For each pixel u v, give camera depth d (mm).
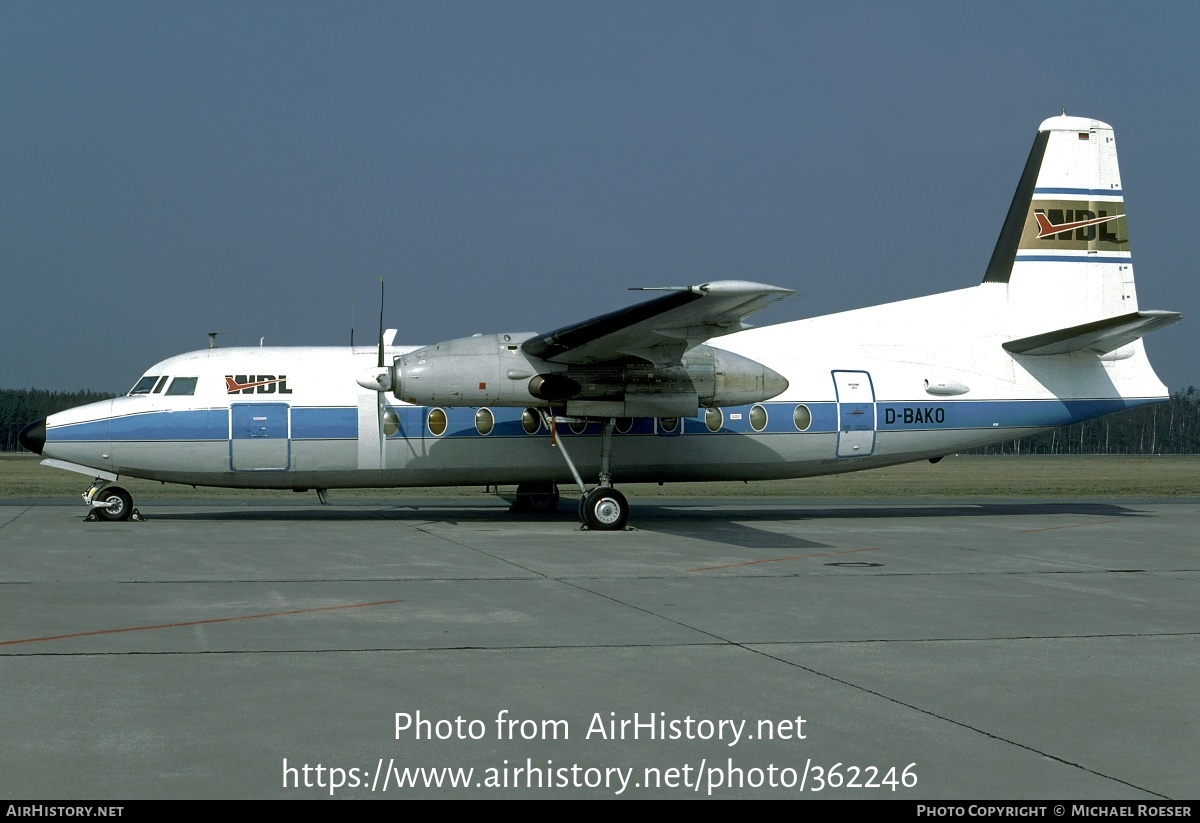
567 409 18797
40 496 29375
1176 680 8195
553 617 10531
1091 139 22609
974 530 19766
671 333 17312
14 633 9562
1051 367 22125
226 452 19344
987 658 8906
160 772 5934
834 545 17031
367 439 19672
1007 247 22250
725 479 21172
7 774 5867
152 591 11891
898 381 21422
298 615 10516
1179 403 137500
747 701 7504
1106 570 14336
